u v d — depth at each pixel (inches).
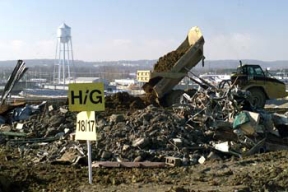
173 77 943.0
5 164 507.8
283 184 387.2
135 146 555.2
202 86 874.8
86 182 416.5
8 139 652.1
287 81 1720.0
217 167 459.2
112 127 603.5
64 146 573.6
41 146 603.8
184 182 404.2
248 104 685.3
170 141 569.0
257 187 380.2
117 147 553.6
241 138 593.6
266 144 595.2
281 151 534.0
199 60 956.0
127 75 4175.7
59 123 679.1
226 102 658.2
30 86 2409.0
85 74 3924.7
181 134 588.4
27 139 640.4
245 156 530.6
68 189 390.6
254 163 468.1
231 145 556.1
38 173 461.4
